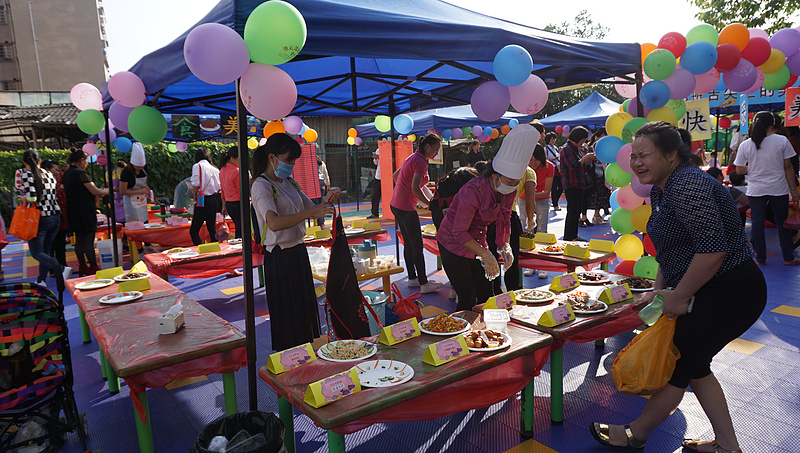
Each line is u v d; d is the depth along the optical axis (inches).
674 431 100.7
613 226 152.9
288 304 116.1
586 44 132.4
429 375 79.0
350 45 91.5
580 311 108.2
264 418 80.6
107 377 134.0
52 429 98.1
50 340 95.7
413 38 98.2
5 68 1339.8
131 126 123.4
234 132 320.8
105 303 122.0
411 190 202.5
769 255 253.4
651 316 85.4
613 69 145.0
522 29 134.2
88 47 1358.3
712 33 140.9
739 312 78.5
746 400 112.2
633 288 125.2
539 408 113.1
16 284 93.9
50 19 1318.9
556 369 103.0
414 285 222.5
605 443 95.0
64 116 588.4
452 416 111.3
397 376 78.9
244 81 85.3
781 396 113.4
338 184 692.1
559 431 103.0
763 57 143.9
